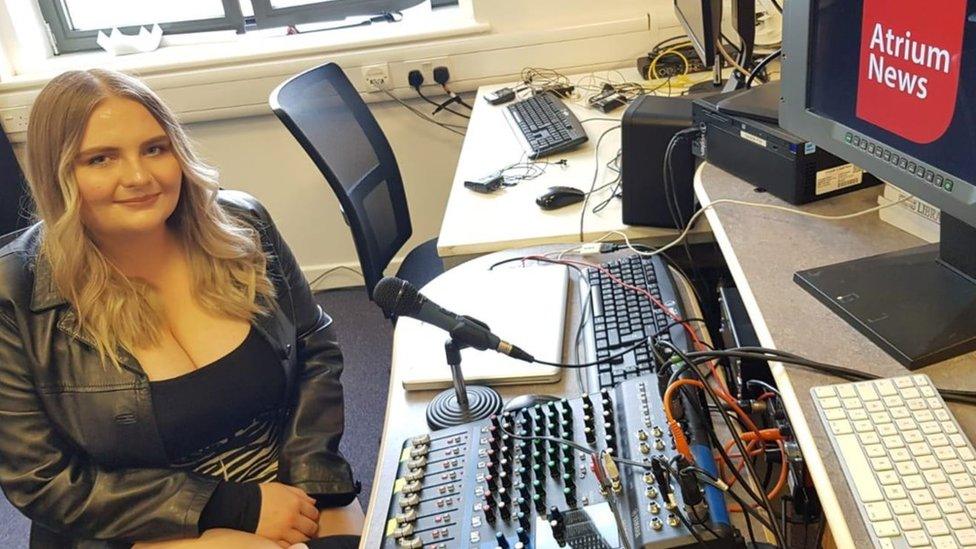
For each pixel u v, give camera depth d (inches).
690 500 35.3
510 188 77.1
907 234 46.8
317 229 129.1
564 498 39.1
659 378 44.1
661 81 100.4
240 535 54.6
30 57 123.7
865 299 40.6
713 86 82.8
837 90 42.3
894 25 36.9
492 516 39.3
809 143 49.5
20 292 54.7
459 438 44.9
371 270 82.6
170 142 57.0
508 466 41.5
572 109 96.9
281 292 65.2
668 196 63.7
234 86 115.4
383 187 90.7
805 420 34.9
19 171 120.3
